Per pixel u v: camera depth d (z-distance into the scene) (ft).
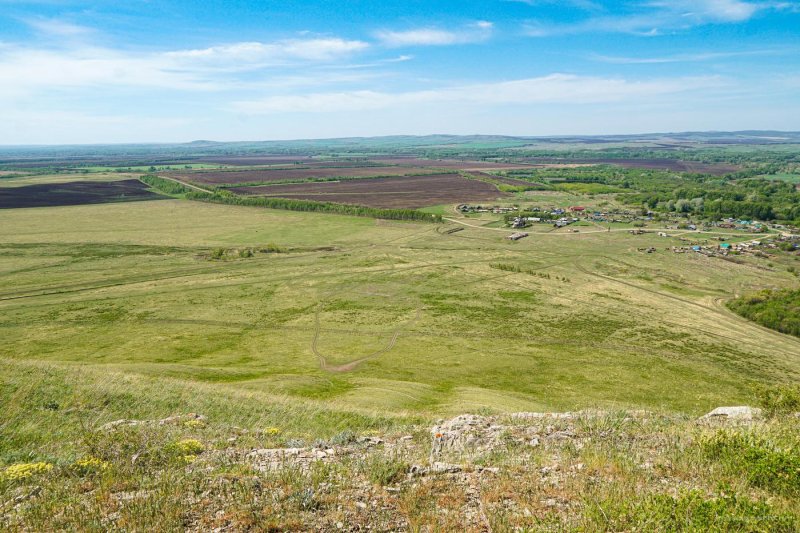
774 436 42.63
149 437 47.47
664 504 29.68
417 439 55.01
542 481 36.47
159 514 31.04
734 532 27.45
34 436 56.34
